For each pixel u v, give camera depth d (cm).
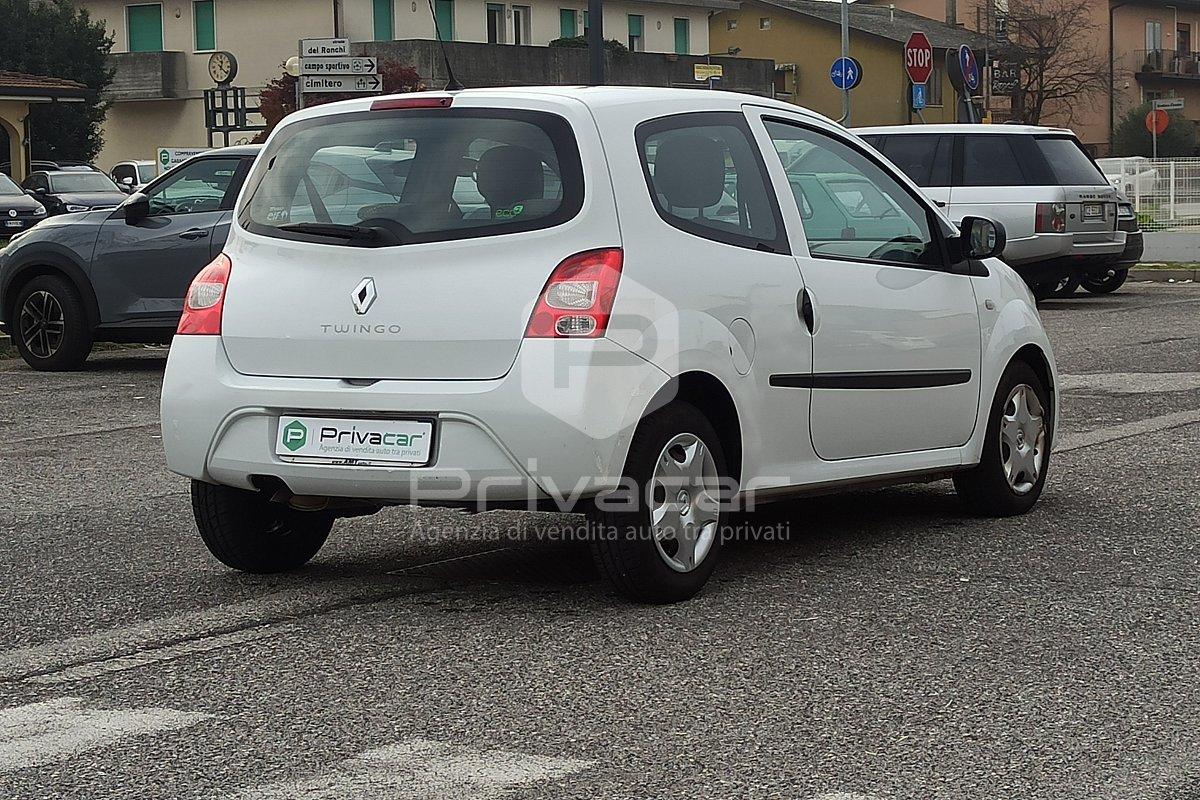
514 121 691
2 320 1752
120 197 4966
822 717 549
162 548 851
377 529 893
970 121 3089
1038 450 918
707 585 742
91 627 689
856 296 786
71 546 858
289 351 697
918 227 852
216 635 672
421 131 704
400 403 668
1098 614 685
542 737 532
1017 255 2303
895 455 819
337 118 726
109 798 483
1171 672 600
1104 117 9006
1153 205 3456
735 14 8244
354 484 679
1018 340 892
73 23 6469
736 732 534
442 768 502
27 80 6000
